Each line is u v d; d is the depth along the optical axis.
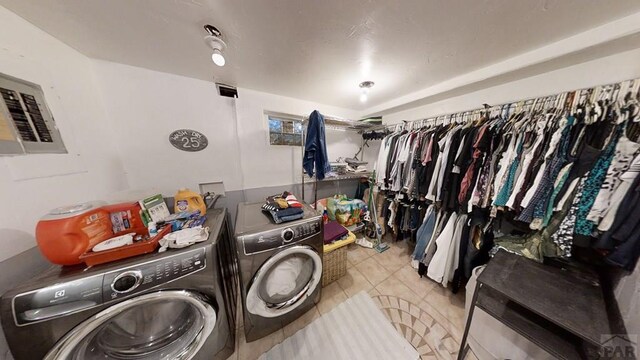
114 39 1.11
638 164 0.84
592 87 1.12
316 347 1.21
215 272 0.95
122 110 1.45
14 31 0.86
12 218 0.81
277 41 1.12
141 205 1.05
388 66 1.43
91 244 0.81
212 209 1.59
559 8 0.84
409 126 2.26
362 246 2.36
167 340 0.97
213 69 1.50
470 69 1.46
